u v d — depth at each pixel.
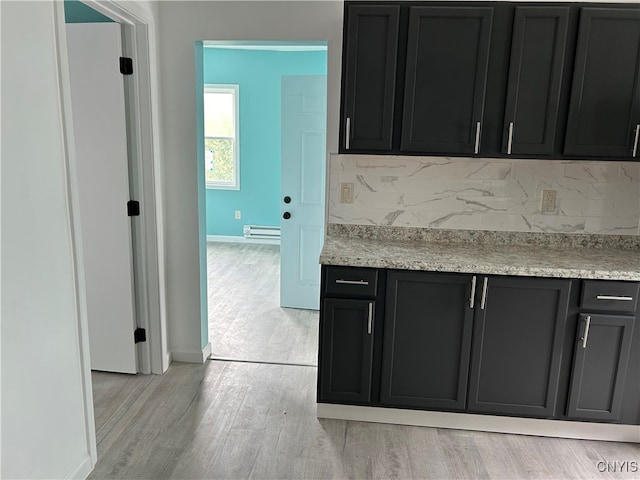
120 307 2.92
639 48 2.31
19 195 1.66
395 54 2.40
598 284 2.27
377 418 2.58
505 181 2.78
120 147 2.73
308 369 3.13
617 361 2.33
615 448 2.41
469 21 2.34
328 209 2.90
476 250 2.66
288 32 2.73
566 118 2.40
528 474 2.20
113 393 2.80
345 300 2.41
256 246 6.77
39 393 1.81
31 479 1.79
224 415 2.60
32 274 1.74
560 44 2.32
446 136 2.46
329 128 2.81
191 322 3.13
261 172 6.77
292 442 2.39
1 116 1.57
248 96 6.58
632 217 2.76
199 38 2.78
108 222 2.82
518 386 2.42
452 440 2.45
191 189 2.95
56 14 1.82
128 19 2.53
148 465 2.20
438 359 2.44
